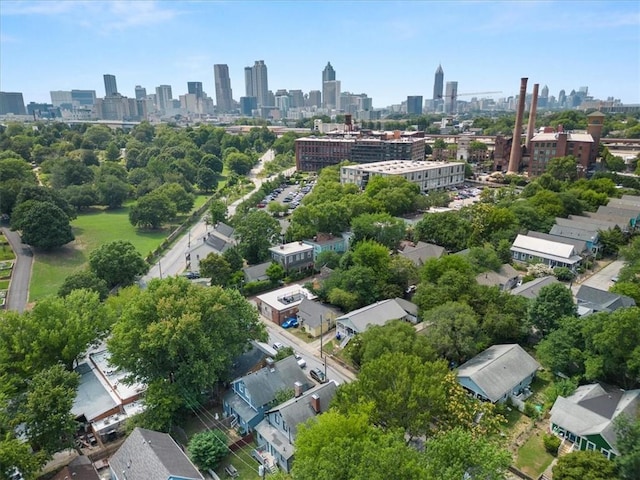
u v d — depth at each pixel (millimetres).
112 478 42500
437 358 50844
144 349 48531
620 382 51875
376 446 31203
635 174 163000
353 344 59156
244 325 57094
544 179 133000
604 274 88562
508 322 60188
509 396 52094
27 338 50938
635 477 35281
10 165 144125
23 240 103875
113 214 147625
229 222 124250
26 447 37719
